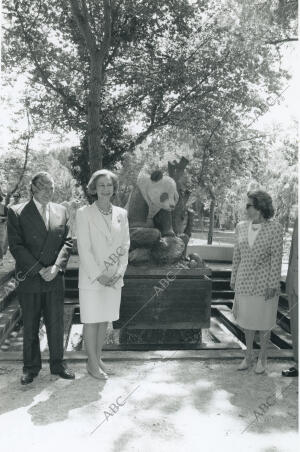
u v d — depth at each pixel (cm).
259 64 1495
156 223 577
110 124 1622
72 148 1608
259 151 1730
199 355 465
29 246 387
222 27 1506
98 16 1480
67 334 577
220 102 1545
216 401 359
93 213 405
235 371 429
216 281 807
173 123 1641
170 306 536
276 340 568
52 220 395
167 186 559
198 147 1703
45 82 1560
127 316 530
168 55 1581
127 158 1828
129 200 605
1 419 324
